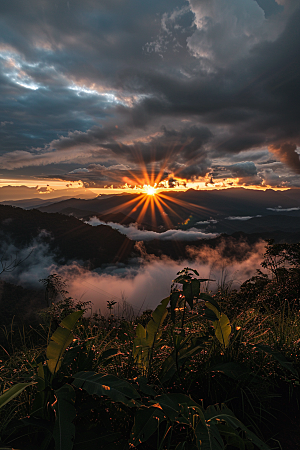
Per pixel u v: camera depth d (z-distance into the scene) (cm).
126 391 136
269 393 190
